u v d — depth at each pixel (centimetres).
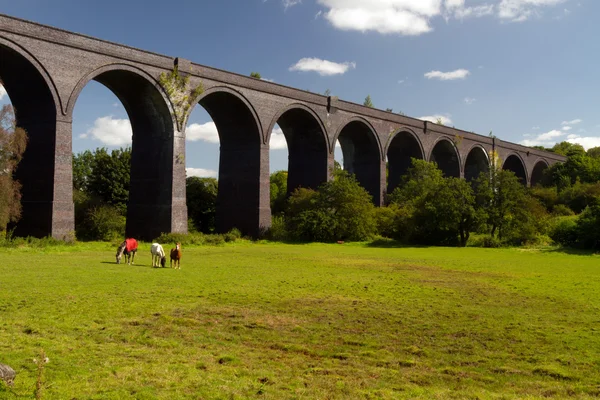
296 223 4619
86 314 1216
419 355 977
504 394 779
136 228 3922
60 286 1588
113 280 1761
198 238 3791
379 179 5584
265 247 3784
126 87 3722
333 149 5050
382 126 5616
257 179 4338
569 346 1044
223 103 4297
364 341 1055
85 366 833
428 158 6250
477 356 973
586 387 815
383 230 4912
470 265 2711
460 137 6738
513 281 2047
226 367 867
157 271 2080
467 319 1279
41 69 3058
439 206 4303
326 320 1237
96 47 3328
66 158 3169
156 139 3853
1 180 2986
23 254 2606
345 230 4566
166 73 3719
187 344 1006
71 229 3184
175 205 3769
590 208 4150
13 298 1368
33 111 3216
